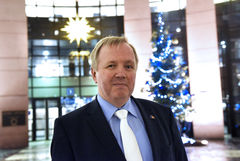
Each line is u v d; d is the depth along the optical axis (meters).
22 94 13.29
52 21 15.56
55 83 15.43
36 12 15.47
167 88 9.88
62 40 15.59
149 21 14.33
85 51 15.69
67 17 15.61
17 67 13.37
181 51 14.91
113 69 1.44
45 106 15.24
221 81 14.45
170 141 1.59
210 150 9.59
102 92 1.50
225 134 14.40
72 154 1.41
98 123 1.43
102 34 15.66
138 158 1.39
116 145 1.36
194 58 13.57
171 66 9.95
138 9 14.45
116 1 15.70
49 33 15.52
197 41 13.58
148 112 1.64
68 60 15.61
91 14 15.73
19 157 9.78
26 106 13.28
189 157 8.34
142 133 1.50
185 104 9.89
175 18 15.07
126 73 1.44
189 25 13.75
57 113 15.31
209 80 13.26
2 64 13.23
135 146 1.42
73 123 1.46
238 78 14.13
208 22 13.43
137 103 1.65
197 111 13.21
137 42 14.30
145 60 14.09
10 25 13.48
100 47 1.51
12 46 13.41
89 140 1.39
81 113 1.51
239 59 14.21
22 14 13.70
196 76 13.46
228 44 14.34
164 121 1.67
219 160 7.70
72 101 15.48
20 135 12.98
